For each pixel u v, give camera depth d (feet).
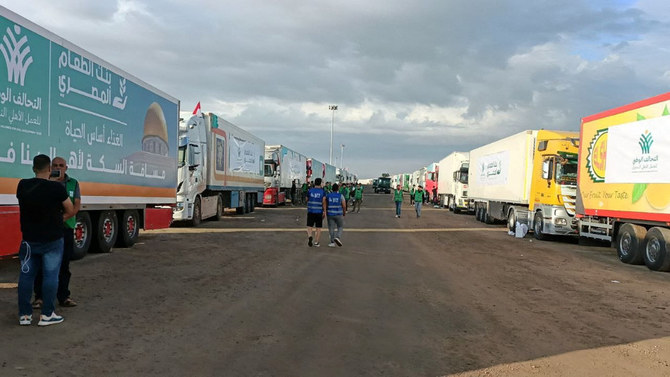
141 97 42.73
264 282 29.19
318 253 42.55
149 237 50.83
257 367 15.69
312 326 20.51
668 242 37.93
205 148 66.54
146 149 43.91
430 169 183.73
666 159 38.34
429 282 31.01
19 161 27.81
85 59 34.06
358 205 111.75
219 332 19.24
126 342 17.60
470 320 22.11
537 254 47.70
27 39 28.27
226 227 64.59
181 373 14.93
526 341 19.19
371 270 34.94
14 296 23.73
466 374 15.53
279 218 83.25
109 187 37.47
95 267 32.30
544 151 61.26
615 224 45.88
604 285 32.27
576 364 16.72
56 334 18.12
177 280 28.86
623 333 20.71
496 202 80.94
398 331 20.13
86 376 14.39
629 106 43.50
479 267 37.76
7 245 26.84
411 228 72.95
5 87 26.61
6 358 15.46
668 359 17.48
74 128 32.83
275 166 118.52
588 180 50.37
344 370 15.66
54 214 19.01
